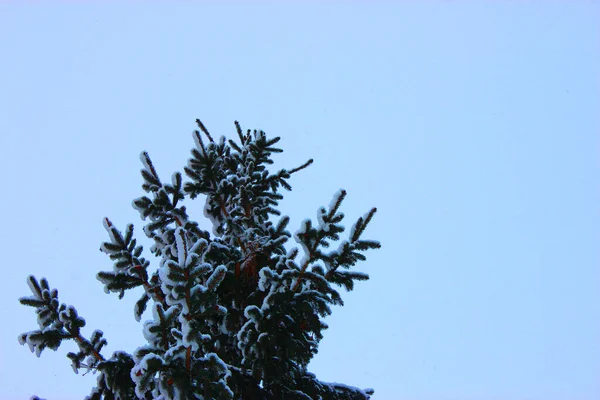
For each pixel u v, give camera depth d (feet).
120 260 15.58
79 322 15.26
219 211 19.29
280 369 14.29
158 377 12.48
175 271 11.83
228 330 15.34
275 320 14.29
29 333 14.82
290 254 16.22
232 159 20.84
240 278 16.51
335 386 16.81
